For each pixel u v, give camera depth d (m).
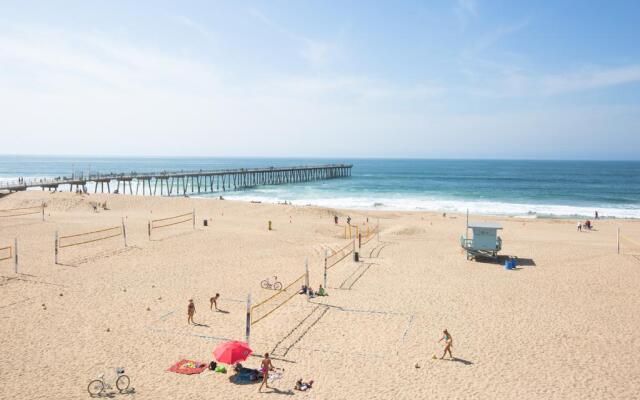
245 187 92.38
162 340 15.59
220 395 12.07
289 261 28.00
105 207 48.06
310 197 74.19
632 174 157.25
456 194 81.06
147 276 23.30
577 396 12.27
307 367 13.80
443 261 28.67
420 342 15.79
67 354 14.28
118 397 11.83
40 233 33.25
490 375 13.45
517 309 19.38
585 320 18.12
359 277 24.47
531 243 34.97
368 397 12.10
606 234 40.78
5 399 11.54
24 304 18.52
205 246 30.81
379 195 78.31
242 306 19.30
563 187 98.81
